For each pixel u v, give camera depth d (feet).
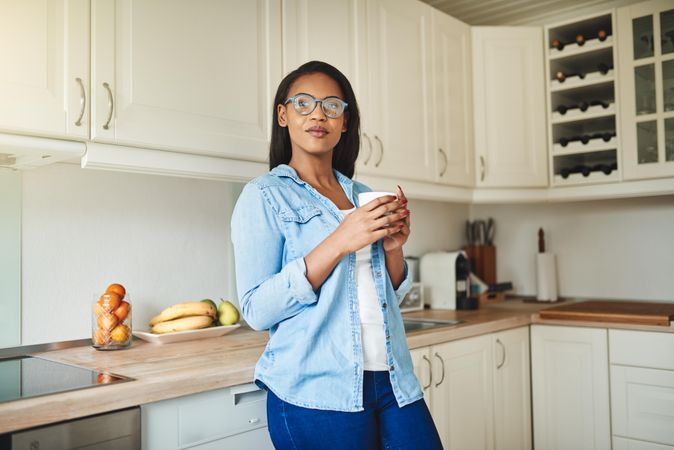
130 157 5.37
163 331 6.29
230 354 5.55
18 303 5.81
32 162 5.45
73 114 4.91
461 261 9.75
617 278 10.39
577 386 8.52
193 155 5.82
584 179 9.47
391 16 8.06
